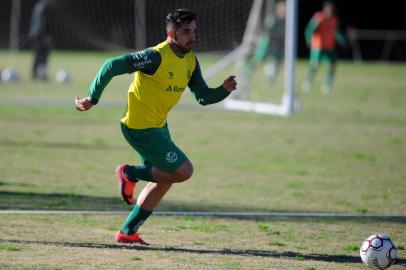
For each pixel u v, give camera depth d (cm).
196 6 11812
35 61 9175
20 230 2622
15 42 12850
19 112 6456
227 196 3419
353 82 10575
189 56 2388
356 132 5772
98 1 12825
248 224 2864
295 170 4147
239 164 4312
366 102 8062
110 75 2239
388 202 3353
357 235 2728
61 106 7000
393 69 13062
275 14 8538
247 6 11525
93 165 4116
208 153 4675
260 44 8406
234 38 11706
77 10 12850
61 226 2709
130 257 2286
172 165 2333
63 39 13338
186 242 2536
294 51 6756
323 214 3080
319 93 9012
